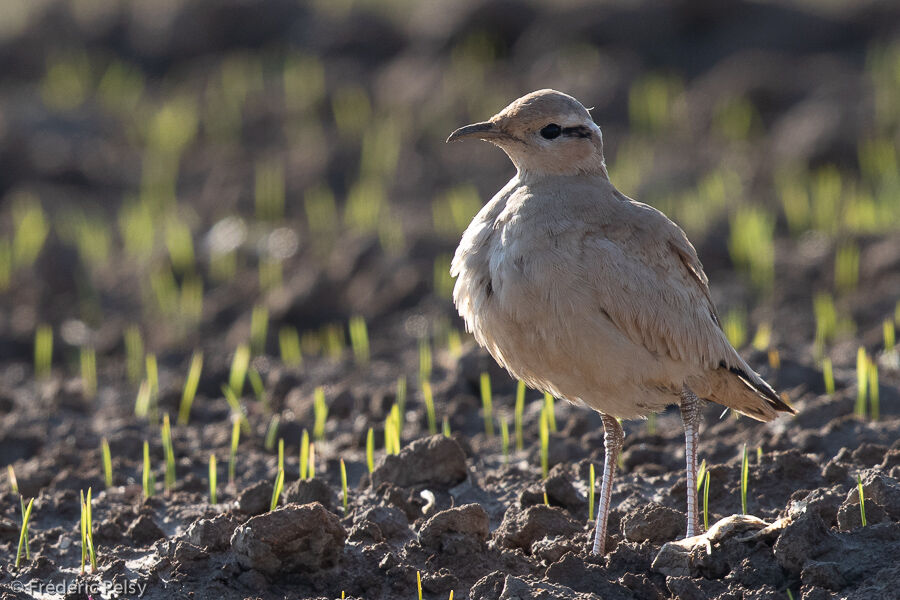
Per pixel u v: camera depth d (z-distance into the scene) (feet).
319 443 35.58
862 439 31.35
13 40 98.43
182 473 33.19
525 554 25.96
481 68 83.82
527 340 24.61
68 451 34.53
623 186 65.00
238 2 96.27
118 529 27.81
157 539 27.63
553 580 23.72
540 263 23.98
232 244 59.57
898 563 22.56
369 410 38.14
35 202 65.82
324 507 25.80
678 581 23.31
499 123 25.80
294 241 59.52
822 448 31.17
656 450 32.09
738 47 86.58
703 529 26.43
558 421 36.17
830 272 52.29
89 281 56.70
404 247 55.72
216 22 95.96
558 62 83.35
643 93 77.51
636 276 24.08
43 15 100.01
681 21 88.07
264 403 40.14
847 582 22.47
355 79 85.30
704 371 25.55
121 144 77.66
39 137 76.48
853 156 66.74
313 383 42.75
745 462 27.02
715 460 31.71
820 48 86.53
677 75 85.25
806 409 33.63
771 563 23.40
